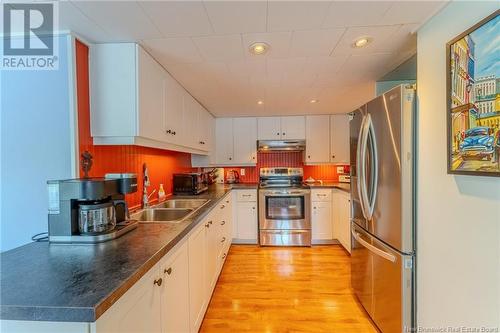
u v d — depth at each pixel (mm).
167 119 2031
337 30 1462
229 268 2920
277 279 2625
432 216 1341
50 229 1216
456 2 1161
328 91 2717
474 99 1020
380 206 1710
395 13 1293
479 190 1042
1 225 1456
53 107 1420
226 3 1190
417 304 1484
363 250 2018
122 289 803
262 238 3738
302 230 3715
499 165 915
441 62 1265
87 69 1541
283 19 1340
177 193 2920
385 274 1680
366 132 1806
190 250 1599
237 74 2154
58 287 789
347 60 1900
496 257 971
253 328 1854
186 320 1508
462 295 1141
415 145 1476
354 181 2170
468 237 1103
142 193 2270
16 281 832
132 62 1562
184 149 2586
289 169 4277
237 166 4297
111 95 1562
